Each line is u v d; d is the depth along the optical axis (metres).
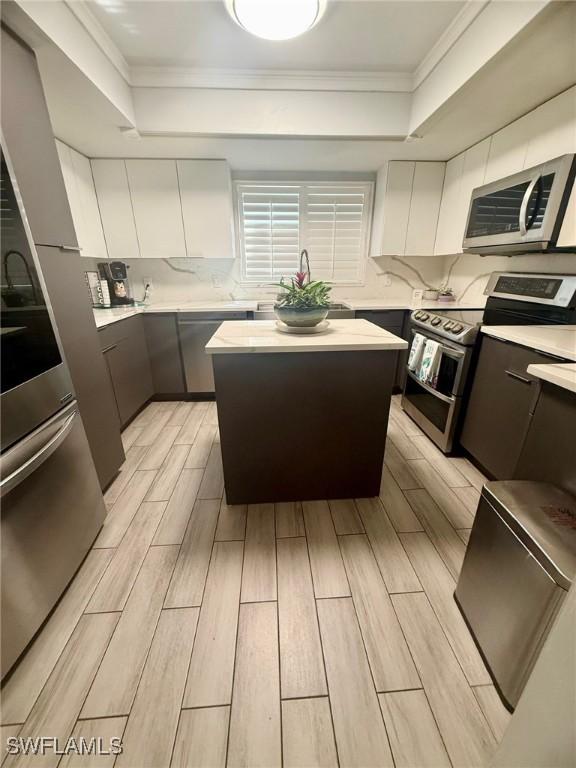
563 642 0.56
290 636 1.12
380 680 1.01
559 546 0.83
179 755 0.86
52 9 1.35
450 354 2.05
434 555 1.44
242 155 2.72
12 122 1.15
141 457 2.21
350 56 1.96
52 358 1.23
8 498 1.00
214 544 1.50
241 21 1.45
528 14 1.30
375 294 3.55
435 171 2.92
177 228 2.96
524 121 1.99
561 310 1.82
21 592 1.04
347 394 1.57
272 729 0.90
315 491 1.76
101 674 1.02
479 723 0.91
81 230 2.58
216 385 1.51
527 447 1.25
